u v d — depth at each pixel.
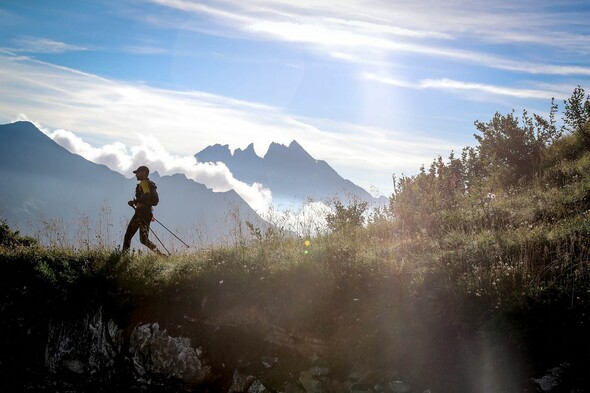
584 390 6.88
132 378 9.54
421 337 8.31
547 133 16.98
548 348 7.49
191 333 9.69
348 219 13.27
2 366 9.87
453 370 7.75
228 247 12.10
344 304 9.24
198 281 10.56
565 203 12.27
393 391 7.81
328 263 10.23
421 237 11.83
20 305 10.51
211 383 9.23
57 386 9.72
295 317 9.31
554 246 9.68
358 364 8.38
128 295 10.48
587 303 7.84
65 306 10.41
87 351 9.88
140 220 13.20
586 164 14.55
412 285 9.26
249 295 9.93
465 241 10.80
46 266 11.27
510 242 10.13
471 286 8.77
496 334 7.85
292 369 8.80
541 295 8.23
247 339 9.40
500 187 15.48
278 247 11.88
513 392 7.19
